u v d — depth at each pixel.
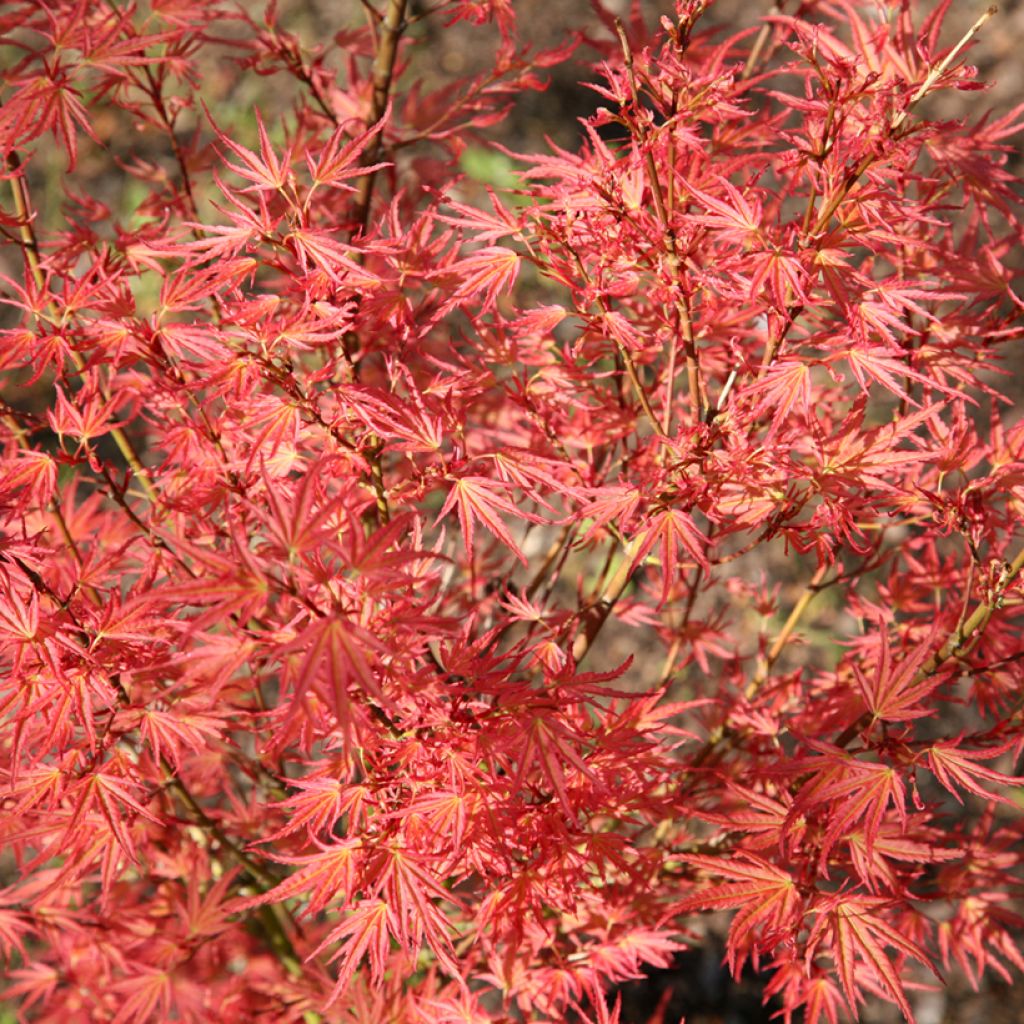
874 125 0.89
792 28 0.98
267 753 0.91
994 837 1.04
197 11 1.05
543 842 0.92
